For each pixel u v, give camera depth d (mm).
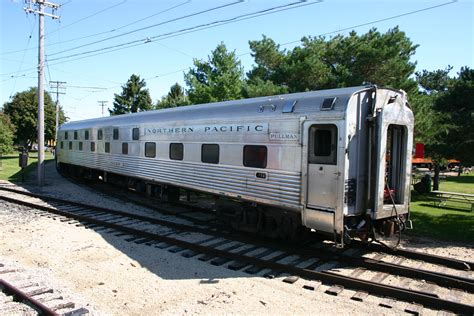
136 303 5711
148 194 13531
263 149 8656
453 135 11570
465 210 13719
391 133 8188
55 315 4949
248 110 9164
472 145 11148
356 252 8180
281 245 8477
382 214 7496
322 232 7699
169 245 8625
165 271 7082
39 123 18859
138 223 10789
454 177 32125
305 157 7699
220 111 10039
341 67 17031
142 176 13523
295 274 6887
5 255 7852
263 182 8648
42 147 18969
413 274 6758
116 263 7477
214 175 10086
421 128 15617
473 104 11109
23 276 6516
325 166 7367
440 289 6312
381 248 8211
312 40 18625
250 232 9383
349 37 17750
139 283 6484
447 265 7477
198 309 5520
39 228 10102
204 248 8047
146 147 13289
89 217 10953
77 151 19766
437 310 5570
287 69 17719
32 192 16641
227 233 9664
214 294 6066
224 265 7402
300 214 8070
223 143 9781
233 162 9469
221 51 22922
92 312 5309
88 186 18812
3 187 17469
